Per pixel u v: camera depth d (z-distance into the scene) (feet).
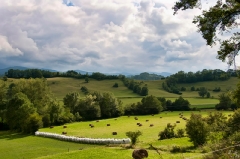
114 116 375.66
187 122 124.16
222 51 60.54
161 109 385.29
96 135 203.82
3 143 194.80
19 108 255.91
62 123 303.48
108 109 366.43
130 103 414.00
